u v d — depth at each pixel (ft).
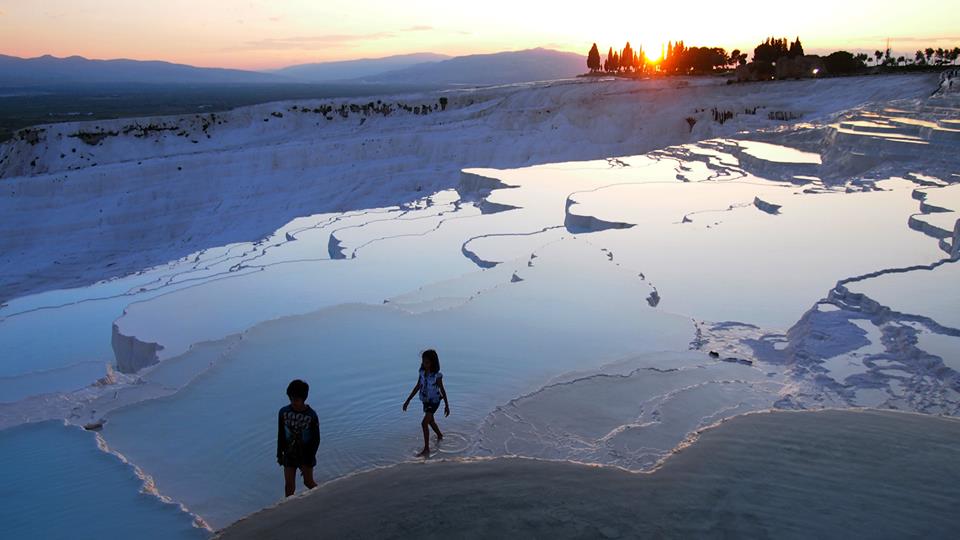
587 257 57.31
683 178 109.29
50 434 28.48
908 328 33.30
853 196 78.18
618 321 41.68
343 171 213.87
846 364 31.09
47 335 68.28
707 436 17.49
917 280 41.70
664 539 12.68
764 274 49.90
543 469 16.03
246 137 308.60
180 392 33.17
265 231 178.81
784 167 105.81
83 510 22.58
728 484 14.79
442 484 15.42
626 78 410.31
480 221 83.25
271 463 26.66
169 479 25.49
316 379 34.37
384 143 232.12
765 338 37.93
